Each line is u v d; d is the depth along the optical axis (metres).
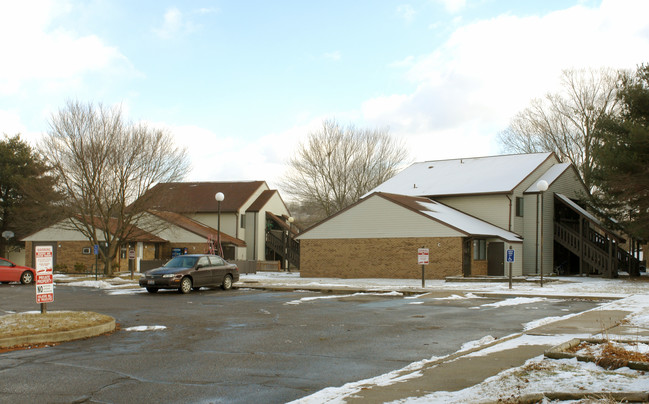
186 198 47.97
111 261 36.31
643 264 47.47
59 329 12.13
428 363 9.14
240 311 17.50
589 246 38.50
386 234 35.91
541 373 7.83
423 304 19.53
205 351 10.75
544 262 40.28
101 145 34.94
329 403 6.73
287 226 56.62
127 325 14.38
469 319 15.44
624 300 19.39
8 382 8.23
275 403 7.16
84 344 11.52
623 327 12.57
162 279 24.05
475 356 9.49
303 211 71.19
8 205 49.03
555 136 53.00
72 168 35.16
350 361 9.82
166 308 18.36
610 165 33.53
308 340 12.02
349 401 6.77
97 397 7.42
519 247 38.41
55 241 45.22
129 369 9.13
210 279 25.72
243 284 28.73
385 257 35.81
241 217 56.78
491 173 44.03
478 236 34.59
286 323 14.74
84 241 44.59
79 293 24.42
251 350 10.86
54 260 45.09
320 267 37.97
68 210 35.47
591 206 40.88
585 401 6.37
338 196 58.88
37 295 14.09
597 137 38.88
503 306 18.80
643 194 33.38
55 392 7.66
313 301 20.73
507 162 45.97
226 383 8.21
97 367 9.28
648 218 33.41
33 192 37.69
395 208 35.72
